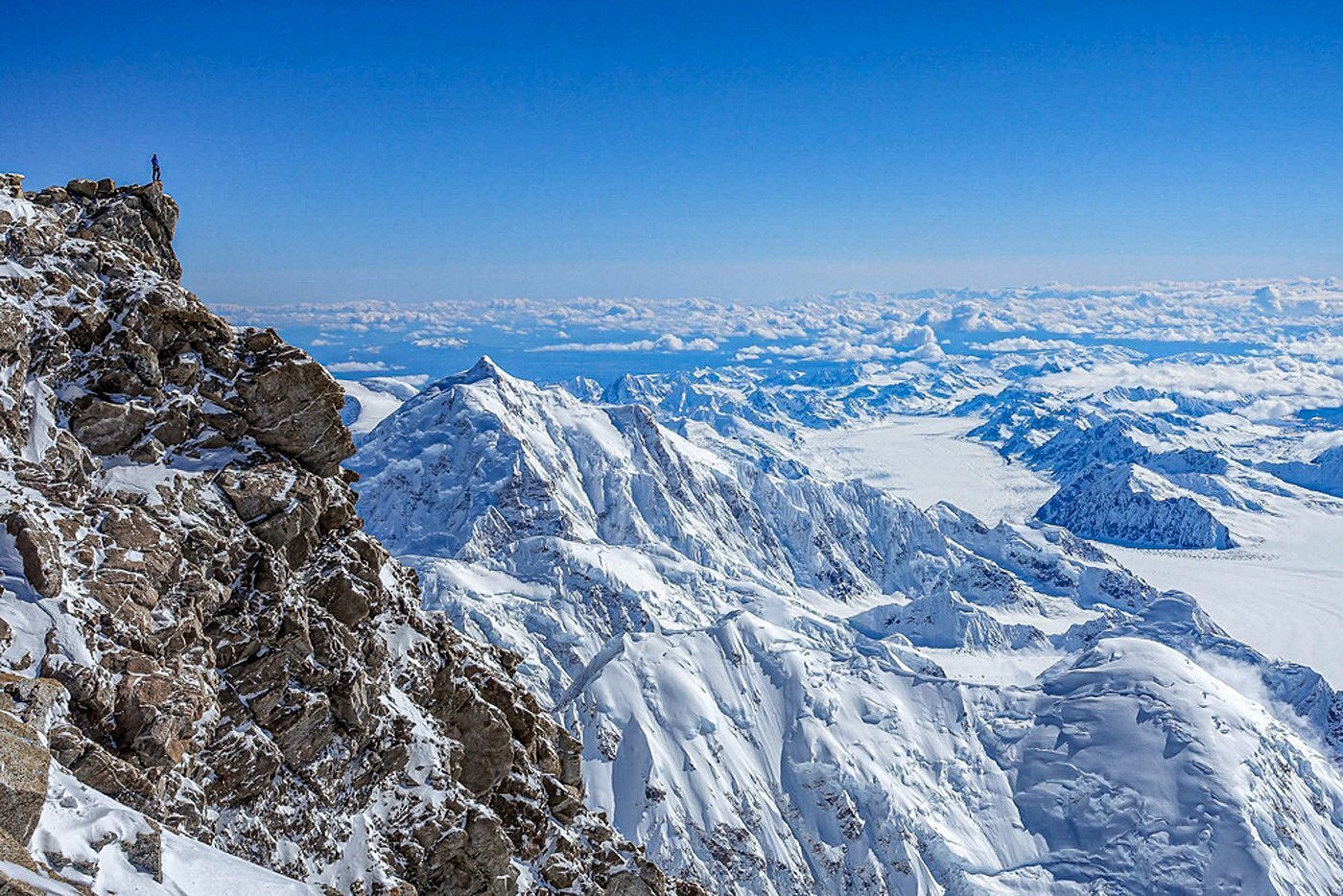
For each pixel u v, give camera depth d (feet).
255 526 132.98
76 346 127.54
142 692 105.60
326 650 133.28
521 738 172.35
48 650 102.17
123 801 98.53
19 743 80.84
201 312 137.49
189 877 88.79
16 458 114.93
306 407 142.61
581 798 187.32
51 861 75.97
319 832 126.31
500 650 192.24
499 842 146.10
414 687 150.92
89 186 148.77
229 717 120.47
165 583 116.67
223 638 123.44
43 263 129.18
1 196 133.39
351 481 154.10
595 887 164.45
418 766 143.33
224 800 116.37
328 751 131.75
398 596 158.71
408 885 131.44
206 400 136.46
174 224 157.28
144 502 123.13
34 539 106.52
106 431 125.29
